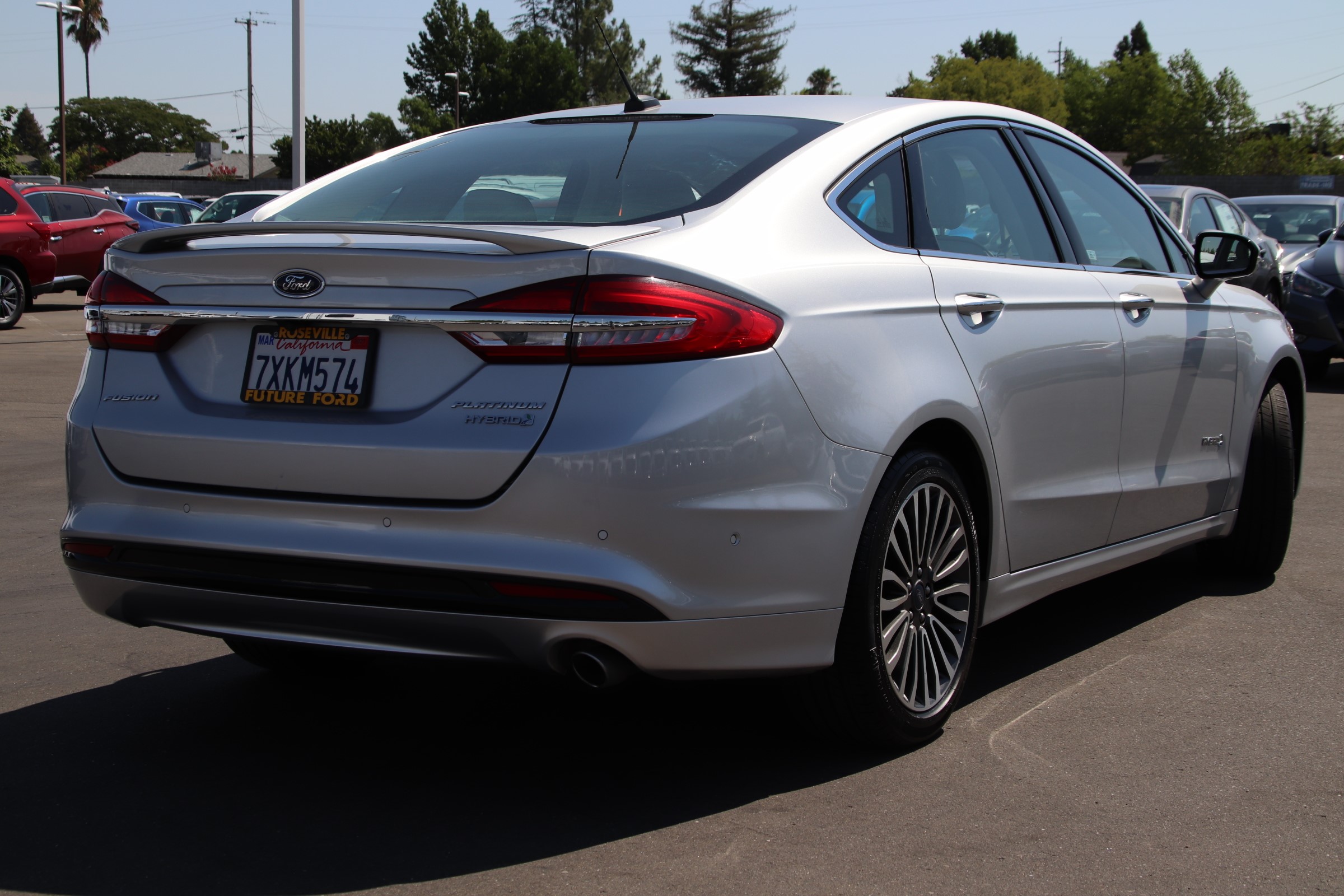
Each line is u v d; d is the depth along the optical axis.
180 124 152.25
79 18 80.94
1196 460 4.30
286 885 2.46
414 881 2.47
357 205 3.38
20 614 4.33
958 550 3.20
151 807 2.82
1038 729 3.30
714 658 2.62
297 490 2.67
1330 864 2.56
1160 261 4.37
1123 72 114.50
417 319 2.59
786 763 3.07
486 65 108.69
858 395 2.81
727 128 3.36
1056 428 3.52
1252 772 3.02
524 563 2.49
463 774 3.02
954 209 3.45
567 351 2.52
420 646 2.63
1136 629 4.23
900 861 2.55
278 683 3.66
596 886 2.45
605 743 3.21
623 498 2.47
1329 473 7.09
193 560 2.76
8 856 2.57
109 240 17.53
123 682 3.66
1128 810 2.80
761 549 2.62
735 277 2.66
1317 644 4.05
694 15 103.19
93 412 2.92
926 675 3.14
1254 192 60.78
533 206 3.13
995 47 165.12
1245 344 4.51
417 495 2.57
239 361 2.79
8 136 54.25
